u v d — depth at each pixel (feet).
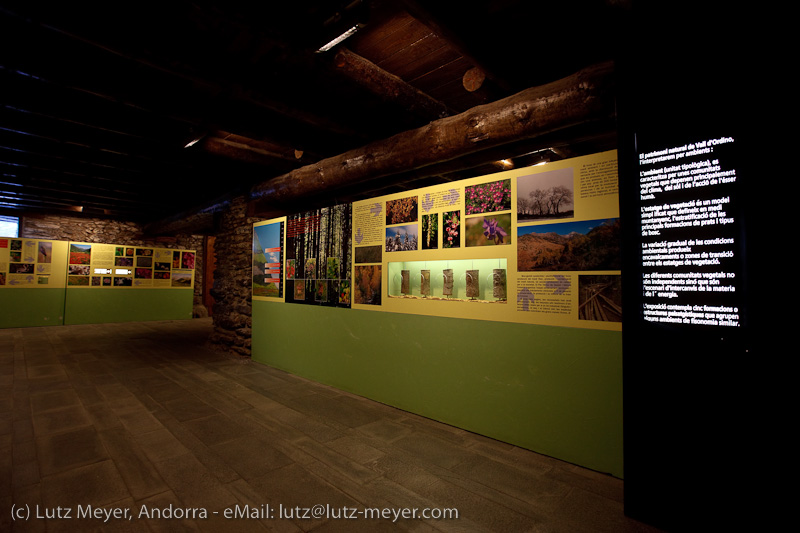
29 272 32.30
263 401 13.29
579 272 8.98
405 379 12.53
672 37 6.77
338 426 11.09
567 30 8.59
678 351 6.59
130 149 16.49
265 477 8.17
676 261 6.63
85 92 12.05
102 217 36.01
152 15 8.68
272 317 18.79
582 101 9.00
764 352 5.89
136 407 12.54
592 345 8.73
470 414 10.80
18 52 9.71
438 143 12.10
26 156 18.86
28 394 13.83
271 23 8.32
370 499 7.39
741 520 6.00
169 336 27.91
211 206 25.05
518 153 12.94
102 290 35.50
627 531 6.56
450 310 11.41
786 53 5.85
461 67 10.93
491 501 7.38
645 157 6.99
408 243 12.69
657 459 6.72
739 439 6.06
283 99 11.62
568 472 8.54
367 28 9.20
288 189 18.43
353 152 15.10
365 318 14.01
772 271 5.86
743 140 6.06
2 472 8.23
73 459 8.87
